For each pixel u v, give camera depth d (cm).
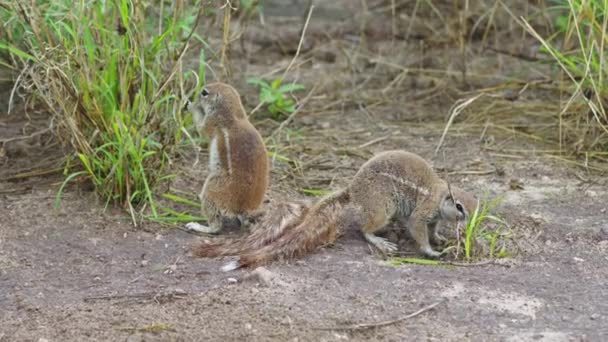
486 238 1125
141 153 1166
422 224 1101
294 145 1457
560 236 1138
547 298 980
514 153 1435
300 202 1163
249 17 1756
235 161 1134
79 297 971
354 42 1964
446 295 977
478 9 1928
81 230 1134
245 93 1667
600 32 1432
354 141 1489
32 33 1212
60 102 1163
